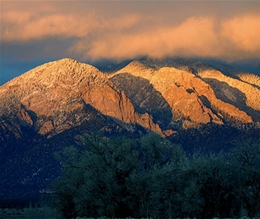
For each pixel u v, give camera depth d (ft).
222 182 599.16
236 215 614.75
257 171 593.83
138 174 613.93
